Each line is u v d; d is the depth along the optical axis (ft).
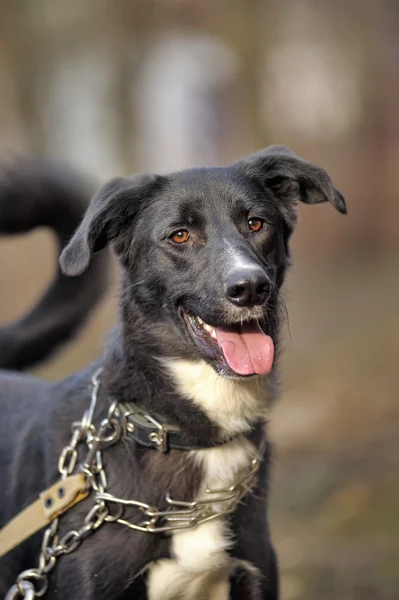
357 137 77.87
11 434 16.74
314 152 78.95
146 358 15.26
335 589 21.27
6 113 80.18
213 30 83.25
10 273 56.90
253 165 16.63
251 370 14.83
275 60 81.51
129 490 14.69
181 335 15.34
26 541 15.53
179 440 14.94
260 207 16.08
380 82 78.84
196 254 15.62
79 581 14.43
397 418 31.73
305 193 16.80
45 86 81.71
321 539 23.75
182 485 14.84
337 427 31.78
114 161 89.15
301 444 30.63
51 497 14.78
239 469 15.11
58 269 19.95
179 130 101.50
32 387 17.54
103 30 83.41
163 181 16.22
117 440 14.92
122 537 14.48
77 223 19.69
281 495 26.91
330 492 26.55
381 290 57.31
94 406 15.23
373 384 35.94
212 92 99.09
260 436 15.53
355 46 80.28
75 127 88.69
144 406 15.07
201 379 15.08
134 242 16.14
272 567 15.51
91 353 43.45
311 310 54.24
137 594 14.65
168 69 97.86
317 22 81.82
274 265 16.26
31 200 19.29
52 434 15.67
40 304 20.02
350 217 73.97
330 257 71.87
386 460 27.91
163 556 14.65
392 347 40.86
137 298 15.85
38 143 81.05
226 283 14.79
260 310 14.94
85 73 87.86
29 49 80.23
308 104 82.07
